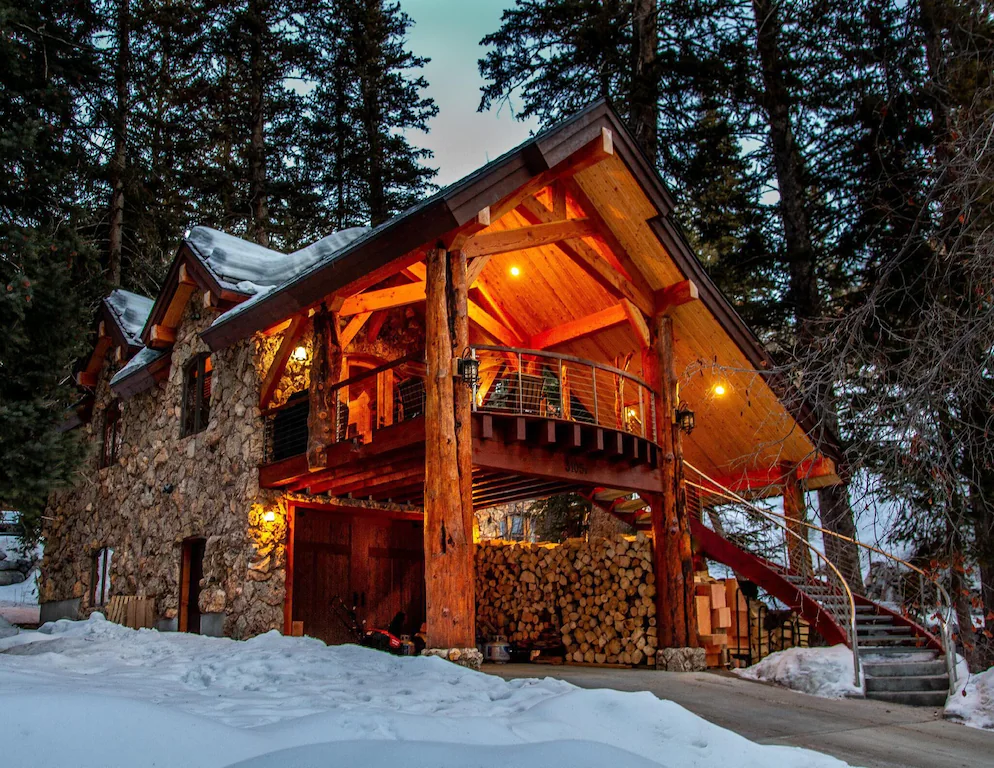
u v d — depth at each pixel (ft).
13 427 39.65
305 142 95.45
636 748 17.07
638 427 48.44
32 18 56.08
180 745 13.57
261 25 86.74
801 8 41.83
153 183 78.43
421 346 50.85
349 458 35.50
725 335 42.96
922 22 40.22
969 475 30.73
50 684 19.69
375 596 47.37
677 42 57.72
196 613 46.62
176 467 50.06
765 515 40.68
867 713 28.78
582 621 42.39
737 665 41.65
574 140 35.32
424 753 13.92
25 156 47.14
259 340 44.04
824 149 52.06
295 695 22.09
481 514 91.61
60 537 65.00
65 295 44.01
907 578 34.14
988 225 25.36
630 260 41.93
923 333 25.91
